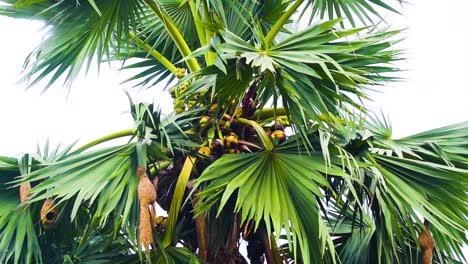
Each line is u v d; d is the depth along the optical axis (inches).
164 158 192.7
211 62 219.3
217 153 196.7
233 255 199.6
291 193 184.9
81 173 186.7
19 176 196.9
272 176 186.9
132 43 255.9
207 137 196.2
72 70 209.5
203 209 180.1
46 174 188.1
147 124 191.6
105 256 206.8
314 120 189.8
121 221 197.6
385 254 202.1
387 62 205.9
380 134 213.9
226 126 199.2
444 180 196.7
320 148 190.9
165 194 206.8
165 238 195.8
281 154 190.4
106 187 183.2
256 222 177.5
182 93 192.1
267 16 241.1
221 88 189.5
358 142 195.0
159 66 263.1
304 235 181.5
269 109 209.6
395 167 200.5
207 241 198.4
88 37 208.1
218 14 222.5
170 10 251.6
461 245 209.5
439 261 219.8
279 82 185.9
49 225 195.6
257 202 180.1
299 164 187.6
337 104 189.3
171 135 194.2
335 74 188.1
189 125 199.9
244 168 187.0
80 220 213.0
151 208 181.6
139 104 191.2
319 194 181.3
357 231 225.9
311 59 179.3
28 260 196.2
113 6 206.2
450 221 190.2
